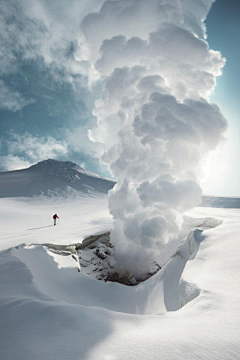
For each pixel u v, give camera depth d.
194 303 3.92
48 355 2.43
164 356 2.23
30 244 10.82
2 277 6.34
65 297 7.41
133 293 9.45
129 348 2.40
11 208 37.78
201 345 2.46
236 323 3.06
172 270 9.23
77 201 52.06
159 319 3.39
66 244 12.64
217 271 5.37
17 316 3.59
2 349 2.74
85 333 2.85
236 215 15.97
